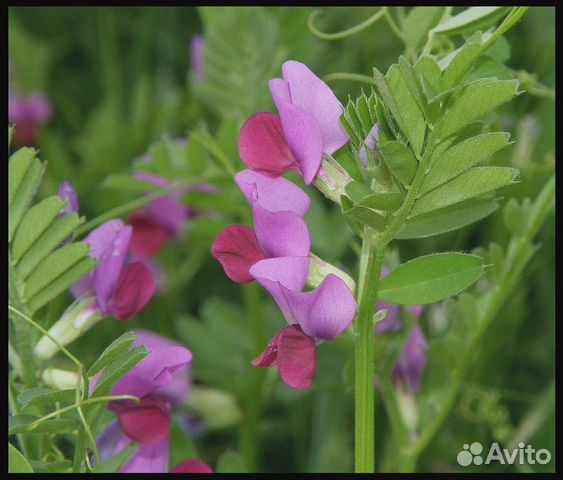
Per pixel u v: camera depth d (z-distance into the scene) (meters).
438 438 0.49
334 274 0.34
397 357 0.41
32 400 0.34
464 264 0.35
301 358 0.34
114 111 0.62
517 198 0.45
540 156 0.46
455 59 0.33
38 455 0.37
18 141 0.63
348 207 0.34
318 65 0.59
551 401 0.48
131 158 0.60
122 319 0.38
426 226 0.36
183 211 0.49
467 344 0.41
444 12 0.39
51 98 0.66
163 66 0.68
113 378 0.34
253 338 0.49
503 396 0.49
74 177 0.60
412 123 0.33
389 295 0.35
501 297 0.41
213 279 0.59
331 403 0.49
